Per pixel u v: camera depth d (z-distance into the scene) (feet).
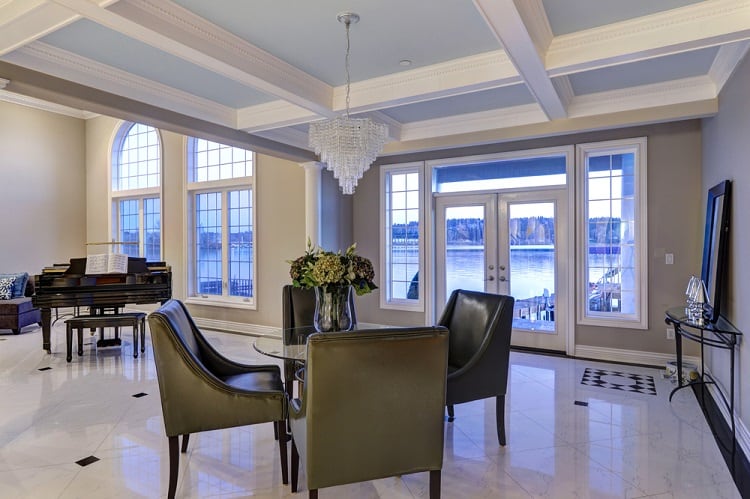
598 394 12.39
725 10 8.30
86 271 17.85
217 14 8.71
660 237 14.82
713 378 12.69
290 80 11.46
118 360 16.16
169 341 7.26
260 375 9.15
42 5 7.53
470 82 11.07
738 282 10.05
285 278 20.53
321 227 19.25
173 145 23.94
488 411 11.23
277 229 20.71
